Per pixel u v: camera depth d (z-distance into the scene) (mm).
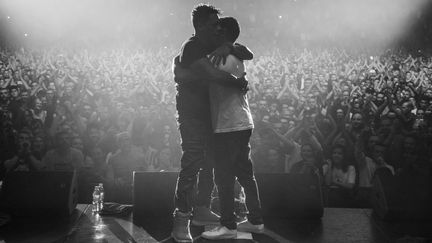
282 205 3629
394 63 15844
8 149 7965
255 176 3727
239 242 2986
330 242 3016
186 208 2986
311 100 10742
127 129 8664
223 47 2963
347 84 13016
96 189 4145
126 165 7789
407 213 3494
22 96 10633
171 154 8016
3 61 15094
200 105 3000
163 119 8492
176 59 3062
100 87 11867
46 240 2984
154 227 3344
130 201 5828
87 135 8273
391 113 9336
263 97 11500
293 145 7887
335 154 7254
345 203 6449
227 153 3014
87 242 2943
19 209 3545
